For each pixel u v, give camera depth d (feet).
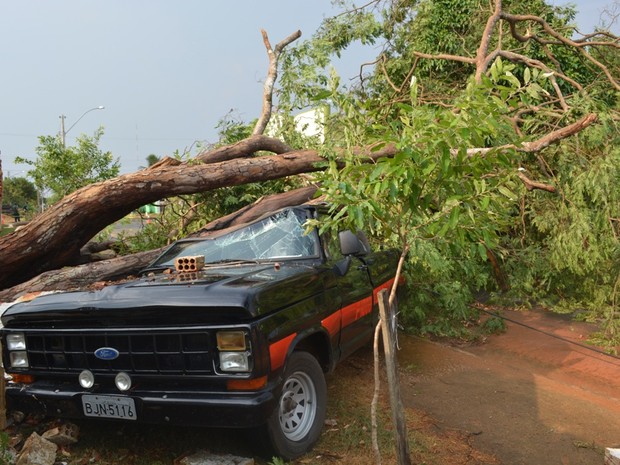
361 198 10.15
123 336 11.57
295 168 23.21
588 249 23.48
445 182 10.27
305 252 15.19
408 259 21.76
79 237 21.26
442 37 34.24
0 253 19.20
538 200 25.84
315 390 12.97
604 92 32.14
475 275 25.18
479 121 9.62
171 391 11.25
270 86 30.14
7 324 12.89
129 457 12.30
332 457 12.60
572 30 34.99
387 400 16.12
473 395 16.88
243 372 10.85
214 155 24.62
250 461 11.68
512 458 13.08
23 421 13.93
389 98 31.65
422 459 12.71
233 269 14.46
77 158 29.76
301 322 12.51
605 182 22.75
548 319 25.64
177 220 27.02
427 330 22.67
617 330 21.85
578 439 14.10
